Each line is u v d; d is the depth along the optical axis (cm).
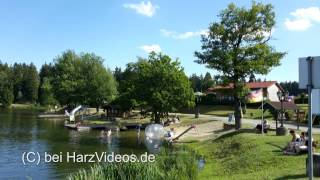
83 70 13225
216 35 5875
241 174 2703
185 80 8825
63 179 3378
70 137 6806
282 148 3388
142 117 10488
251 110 10394
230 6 5888
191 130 7231
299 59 1192
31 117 12362
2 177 3500
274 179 2209
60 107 16775
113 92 12938
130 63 12294
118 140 6384
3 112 15150
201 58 5959
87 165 4025
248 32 5934
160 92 8656
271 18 5941
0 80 19525
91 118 11031
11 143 5841
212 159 3894
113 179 2053
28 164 4103
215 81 5928
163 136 5819
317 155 1966
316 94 1188
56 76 13750
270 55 5844
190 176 2442
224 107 12225
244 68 5697
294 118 7094
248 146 3825
